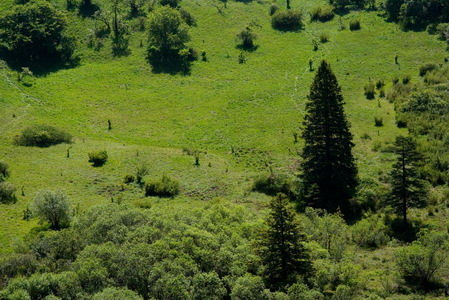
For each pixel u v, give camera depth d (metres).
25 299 25.53
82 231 35.34
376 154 54.75
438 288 28.05
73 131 65.31
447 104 61.66
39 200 38.94
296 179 49.62
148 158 57.25
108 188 48.78
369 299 26.22
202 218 37.28
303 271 29.80
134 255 29.48
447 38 84.19
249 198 47.41
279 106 72.94
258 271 29.97
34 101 72.31
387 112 65.62
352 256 33.62
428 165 47.78
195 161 57.19
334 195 45.81
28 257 31.36
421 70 75.38
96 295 25.14
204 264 30.36
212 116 71.75
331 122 46.69
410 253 29.45
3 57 84.06
